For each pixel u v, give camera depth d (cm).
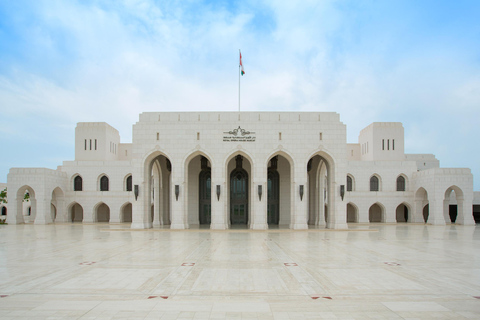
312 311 938
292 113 3803
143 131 3762
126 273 1402
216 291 1135
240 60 4069
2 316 894
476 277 1337
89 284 1220
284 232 3422
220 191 3681
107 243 2431
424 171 4950
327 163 3919
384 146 5994
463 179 4659
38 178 4738
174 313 918
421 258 1778
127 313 917
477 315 909
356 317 893
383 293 1114
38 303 1002
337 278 1318
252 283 1239
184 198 3731
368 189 5375
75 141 5975
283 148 3725
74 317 887
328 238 2814
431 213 4775
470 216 4619
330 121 3778
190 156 3800
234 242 2506
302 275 1370
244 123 3750
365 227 4106
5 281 1265
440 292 1126
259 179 3691
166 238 2808
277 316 899
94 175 5469
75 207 5697
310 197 4891
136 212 3747
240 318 882
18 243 2428
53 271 1438
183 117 3816
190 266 1555
